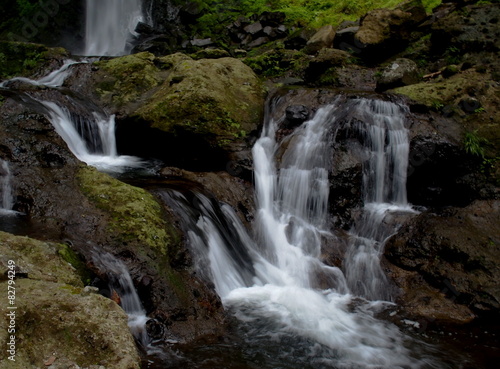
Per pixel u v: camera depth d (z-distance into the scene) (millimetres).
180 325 4418
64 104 7148
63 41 13664
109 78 8258
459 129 7059
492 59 8180
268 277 5707
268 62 9875
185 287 4762
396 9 9688
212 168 7031
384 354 4441
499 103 7336
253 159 6992
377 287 5758
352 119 6922
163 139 7039
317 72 9367
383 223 6480
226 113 7191
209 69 7934
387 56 9500
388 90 7961
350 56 9391
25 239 3926
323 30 10406
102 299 3262
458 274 5664
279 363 4137
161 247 4867
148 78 8297
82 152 7105
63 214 4918
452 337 4848
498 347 4680
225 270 5453
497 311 5262
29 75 9047
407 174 6891
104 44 13703
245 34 11844
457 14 9047
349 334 4766
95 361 2799
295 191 6719
